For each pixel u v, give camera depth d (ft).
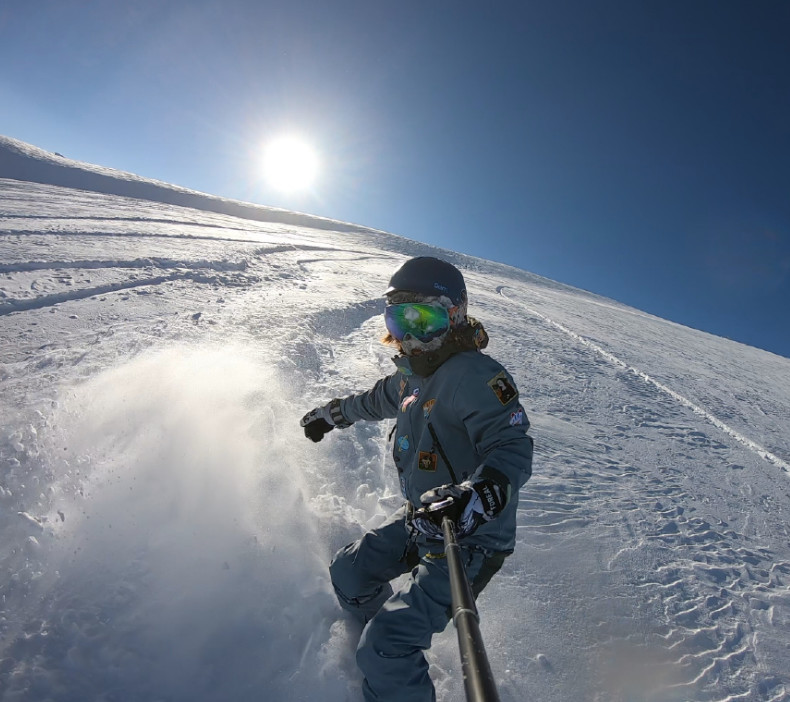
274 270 31.32
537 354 25.80
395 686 4.61
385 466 10.30
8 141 104.12
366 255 60.13
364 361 16.98
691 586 8.54
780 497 14.06
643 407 20.83
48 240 25.39
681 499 12.31
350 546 5.83
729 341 78.43
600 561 8.77
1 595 5.22
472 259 99.55
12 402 8.71
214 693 4.95
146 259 24.98
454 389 5.04
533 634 6.73
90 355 11.80
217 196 109.29
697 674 6.58
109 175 101.81
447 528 3.89
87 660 4.89
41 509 6.30
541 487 11.18
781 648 7.32
